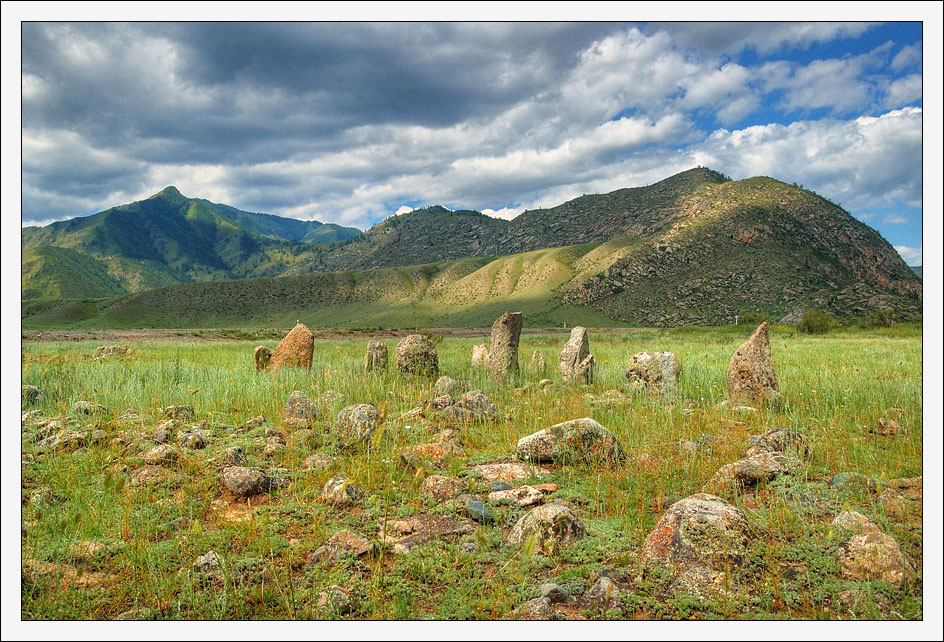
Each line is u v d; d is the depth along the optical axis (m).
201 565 3.67
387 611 3.21
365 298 193.62
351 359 16.23
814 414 8.12
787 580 3.55
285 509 4.71
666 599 3.38
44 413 7.77
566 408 8.90
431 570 3.67
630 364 11.27
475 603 3.28
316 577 3.58
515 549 3.97
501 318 12.91
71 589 3.36
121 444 6.32
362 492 5.07
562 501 4.93
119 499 4.74
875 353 17.48
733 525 3.87
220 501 4.90
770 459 5.55
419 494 5.04
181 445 6.38
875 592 3.41
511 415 8.53
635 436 6.96
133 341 31.98
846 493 4.86
